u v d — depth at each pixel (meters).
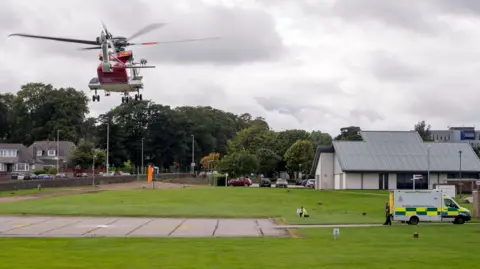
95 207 62.22
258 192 85.50
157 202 69.75
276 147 161.62
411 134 105.38
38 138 186.12
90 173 152.88
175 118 188.25
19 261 27.17
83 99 193.12
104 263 26.53
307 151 144.38
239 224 48.53
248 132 190.88
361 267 25.02
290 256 28.81
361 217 55.06
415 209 48.38
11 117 194.62
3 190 81.75
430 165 98.62
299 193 84.88
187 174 169.88
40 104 191.12
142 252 30.66
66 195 78.81
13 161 164.50
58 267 25.28
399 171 97.12
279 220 52.09
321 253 29.98
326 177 105.31
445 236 38.75
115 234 41.06
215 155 180.25
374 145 102.25
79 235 40.38
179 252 30.64
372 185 97.50
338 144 102.25
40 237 38.88
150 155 184.88
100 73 46.41
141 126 185.75
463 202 72.31
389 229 43.94
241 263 26.42
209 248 32.47
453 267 25.00
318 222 50.12
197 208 62.69
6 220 50.50
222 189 92.31
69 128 185.00
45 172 149.25
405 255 29.03
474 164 99.69
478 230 42.62
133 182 125.81
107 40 45.94
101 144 178.38
